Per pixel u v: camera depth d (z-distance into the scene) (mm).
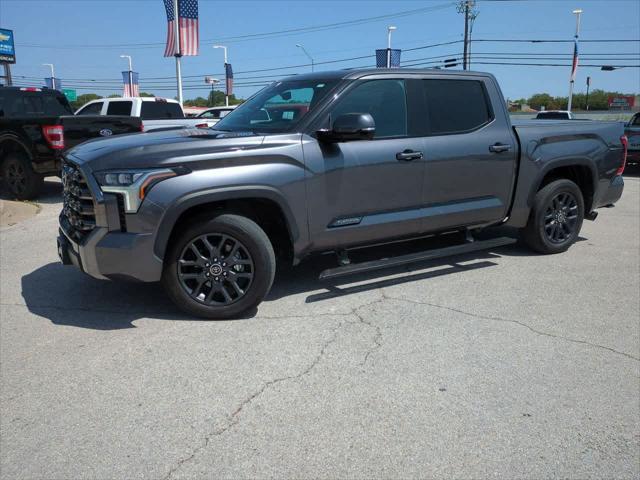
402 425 3023
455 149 5285
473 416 3113
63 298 4969
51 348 3963
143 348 3953
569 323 4418
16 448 2850
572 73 41125
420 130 5141
